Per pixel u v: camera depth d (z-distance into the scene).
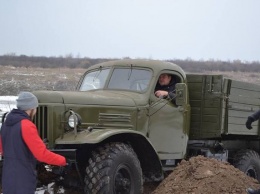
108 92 6.27
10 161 3.89
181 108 6.67
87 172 5.05
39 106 5.19
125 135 5.64
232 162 7.92
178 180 5.65
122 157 5.21
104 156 5.09
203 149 7.26
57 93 5.35
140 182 5.42
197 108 7.19
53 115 5.20
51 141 5.16
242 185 5.47
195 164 5.77
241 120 7.56
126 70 6.56
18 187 3.85
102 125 5.64
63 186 5.60
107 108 5.71
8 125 3.95
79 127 5.32
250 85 7.78
